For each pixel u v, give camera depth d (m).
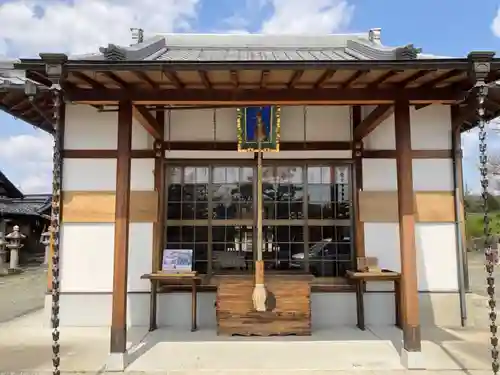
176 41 8.74
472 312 6.68
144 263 6.71
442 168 6.89
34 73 4.43
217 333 5.91
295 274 6.39
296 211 6.98
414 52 4.34
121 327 4.67
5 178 25.05
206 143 6.94
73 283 6.68
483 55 4.05
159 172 6.87
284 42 8.76
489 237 4.28
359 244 6.77
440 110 6.97
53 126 7.27
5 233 22.47
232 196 7.00
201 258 6.88
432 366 4.66
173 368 4.62
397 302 6.53
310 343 5.54
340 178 7.02
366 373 4.46
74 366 4.73
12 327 6.66
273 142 6.40
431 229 6.81
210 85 4.72
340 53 7.74
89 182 6.83
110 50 4.43
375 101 4.84
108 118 6.93
